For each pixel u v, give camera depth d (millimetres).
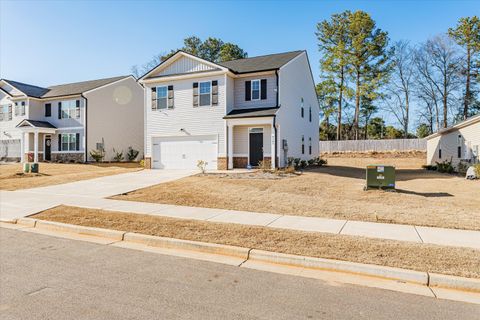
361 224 7922
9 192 13938
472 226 7598
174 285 4770
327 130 49406
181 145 22172
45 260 5891
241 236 6953
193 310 3984
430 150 32531
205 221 8336
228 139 20547
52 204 10945
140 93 34500
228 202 10867
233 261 5895
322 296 4426
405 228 7508
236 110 21375
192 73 21562
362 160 37062
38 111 31359
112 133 31328
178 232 7332
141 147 34406
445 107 42844
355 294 4504
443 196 12070
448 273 4914
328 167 26375
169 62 22547
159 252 6434
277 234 7051
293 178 16188
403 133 47781
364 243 6340
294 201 10852
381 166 12906
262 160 20578
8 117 32312
